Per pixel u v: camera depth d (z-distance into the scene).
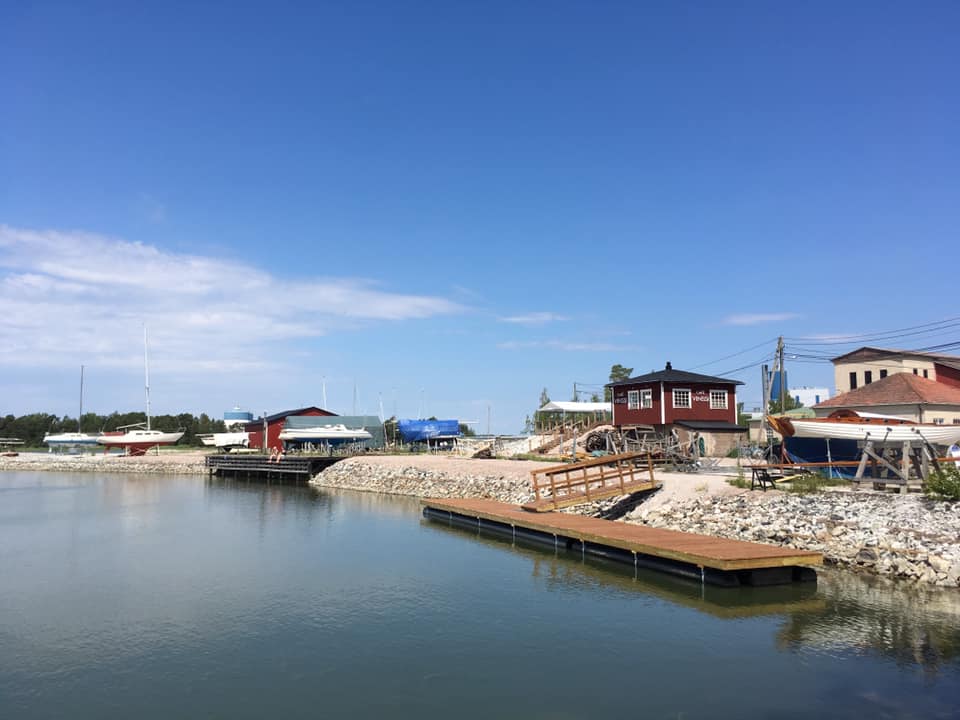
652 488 34.78
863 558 23.44
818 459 35.34
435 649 17.86
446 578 25.33
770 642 17.61
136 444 103.44
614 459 34.81
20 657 17.77
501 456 68.62
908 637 17.48
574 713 14.07
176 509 47.66
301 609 21.58
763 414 41.91
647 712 14.01
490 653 17.50
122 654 17.92
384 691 15.38
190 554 30.61
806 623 18.80
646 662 16.62
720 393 58.84
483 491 49.00
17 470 94.38
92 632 19.66
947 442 30.17
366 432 87.56
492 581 24.75
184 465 86.25
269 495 57.53
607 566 26.77
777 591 21.75
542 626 19.47
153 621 20.59
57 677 16.45
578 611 20.80
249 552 30.95
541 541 31.73
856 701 14.17
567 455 60.97
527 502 40.03
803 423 31.81
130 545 33.06
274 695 15.29
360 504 50.22
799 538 25.50
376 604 22.03
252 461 76.69
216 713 14.50
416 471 60.06
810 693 14.62
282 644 18.47
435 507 41.44
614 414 62.50
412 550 30.97
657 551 23.98
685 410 57.22
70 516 44.03
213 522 40.91
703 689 15.01
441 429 93.25
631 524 30.55
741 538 26.73
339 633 19.27
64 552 31.33
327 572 26.58
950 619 18.64
